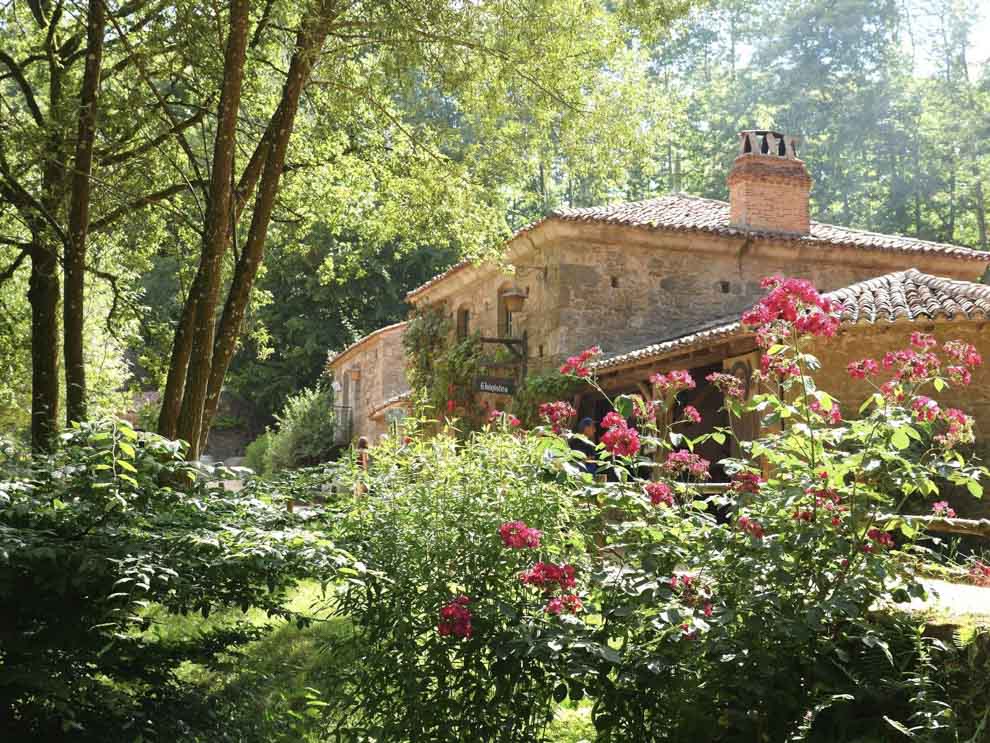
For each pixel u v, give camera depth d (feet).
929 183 135.33
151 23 40.04
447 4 35.81
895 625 13.83
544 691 14.79
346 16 37.09
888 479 14.30
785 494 14.25
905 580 13.99
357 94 40.65
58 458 16.33
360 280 128.16
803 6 151.53
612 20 38.73
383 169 44.57
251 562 14.87
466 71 38.06
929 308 36.88
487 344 63.31
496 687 14.84
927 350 15.25
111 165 42.57
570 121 39.75
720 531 14.71
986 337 36.29
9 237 44.39
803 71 146.61
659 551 14.51
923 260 59.00
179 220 44.09
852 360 37.78
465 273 66.59
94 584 15.02
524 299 58.44
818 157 140.77
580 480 16.05
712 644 13.66
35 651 14.94
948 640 13.43
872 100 140.97
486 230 43.50
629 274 56.49
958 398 36.37
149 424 72.59
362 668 16.51
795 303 14.65
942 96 140.56
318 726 17.49
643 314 56.44
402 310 128.98
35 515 15.38
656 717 14.55
